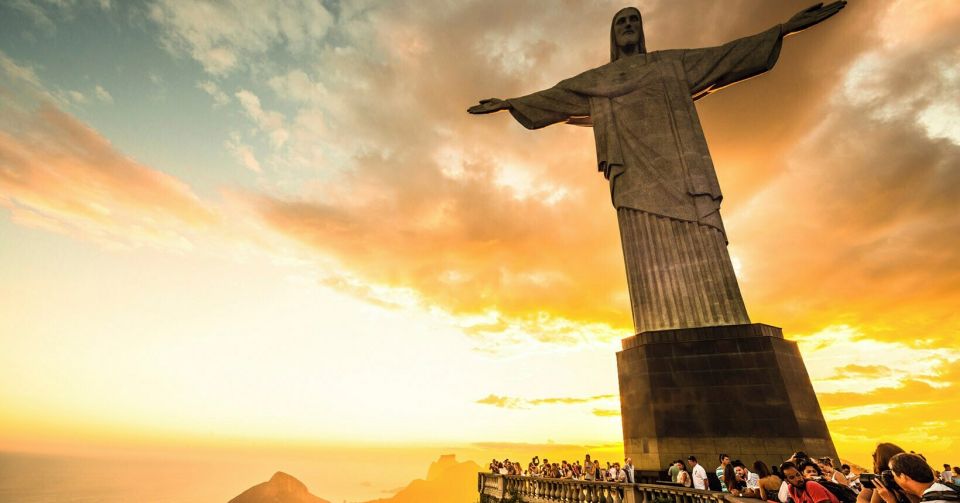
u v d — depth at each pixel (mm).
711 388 16484
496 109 26391
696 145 21188
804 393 16266
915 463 4082
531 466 21109
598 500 14633
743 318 17766
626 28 25172
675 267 19422
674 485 12727
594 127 23531
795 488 6621
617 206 21594
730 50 22938
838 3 21734
